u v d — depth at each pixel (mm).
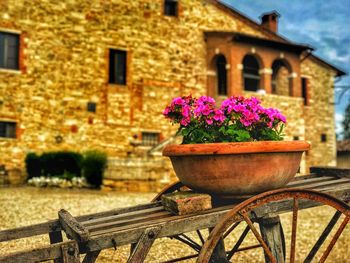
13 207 7867
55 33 14008
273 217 2422
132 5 15492
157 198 3211
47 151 13500
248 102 2881
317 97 20125
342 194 2668
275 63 19156
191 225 2252
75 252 1984
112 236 2104
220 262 2938
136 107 15227
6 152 12938
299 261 4461
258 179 2502
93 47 14594
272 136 2830
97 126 14430
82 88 14305
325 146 19969
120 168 11492
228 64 15695
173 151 2623
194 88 16500
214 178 2514
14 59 13516
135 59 15398
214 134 2779
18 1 13453
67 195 10078
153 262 4312
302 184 3113
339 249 5129
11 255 1893
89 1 14672
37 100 13562
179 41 16375
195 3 16906
